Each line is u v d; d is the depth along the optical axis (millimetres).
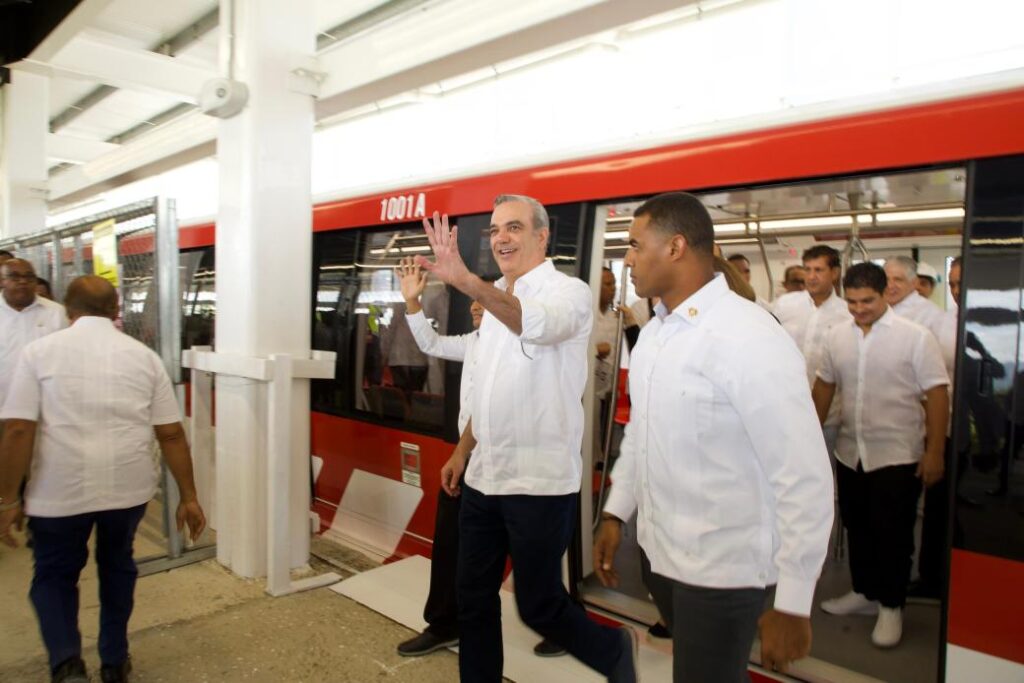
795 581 1433
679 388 1587
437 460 3871
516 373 2207
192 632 3139
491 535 2318
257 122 3650
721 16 4961
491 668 2322
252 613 3342
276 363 3506
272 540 3516
